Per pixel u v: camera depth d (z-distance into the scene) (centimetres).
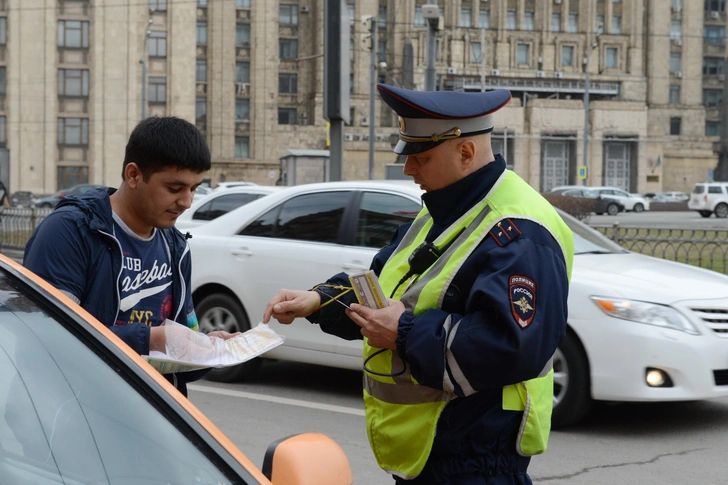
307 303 252
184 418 193
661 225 3378
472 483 231
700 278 578
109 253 261
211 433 192
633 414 608
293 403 629
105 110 5272
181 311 286
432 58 1698
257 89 6156
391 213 621
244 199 1030
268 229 672
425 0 6550
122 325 255
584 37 6881
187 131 259
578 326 539
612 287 542
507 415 231
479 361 215
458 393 221
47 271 251
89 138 5278
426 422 232
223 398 641
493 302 214
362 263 615
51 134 5234
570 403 544
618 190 5028
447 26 6625
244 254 670
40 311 206
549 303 220
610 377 530
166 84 5462
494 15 6725
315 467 188
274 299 254
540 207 233
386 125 6450
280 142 6275
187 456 186
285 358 655
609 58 6956
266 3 6153
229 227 691
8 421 189
